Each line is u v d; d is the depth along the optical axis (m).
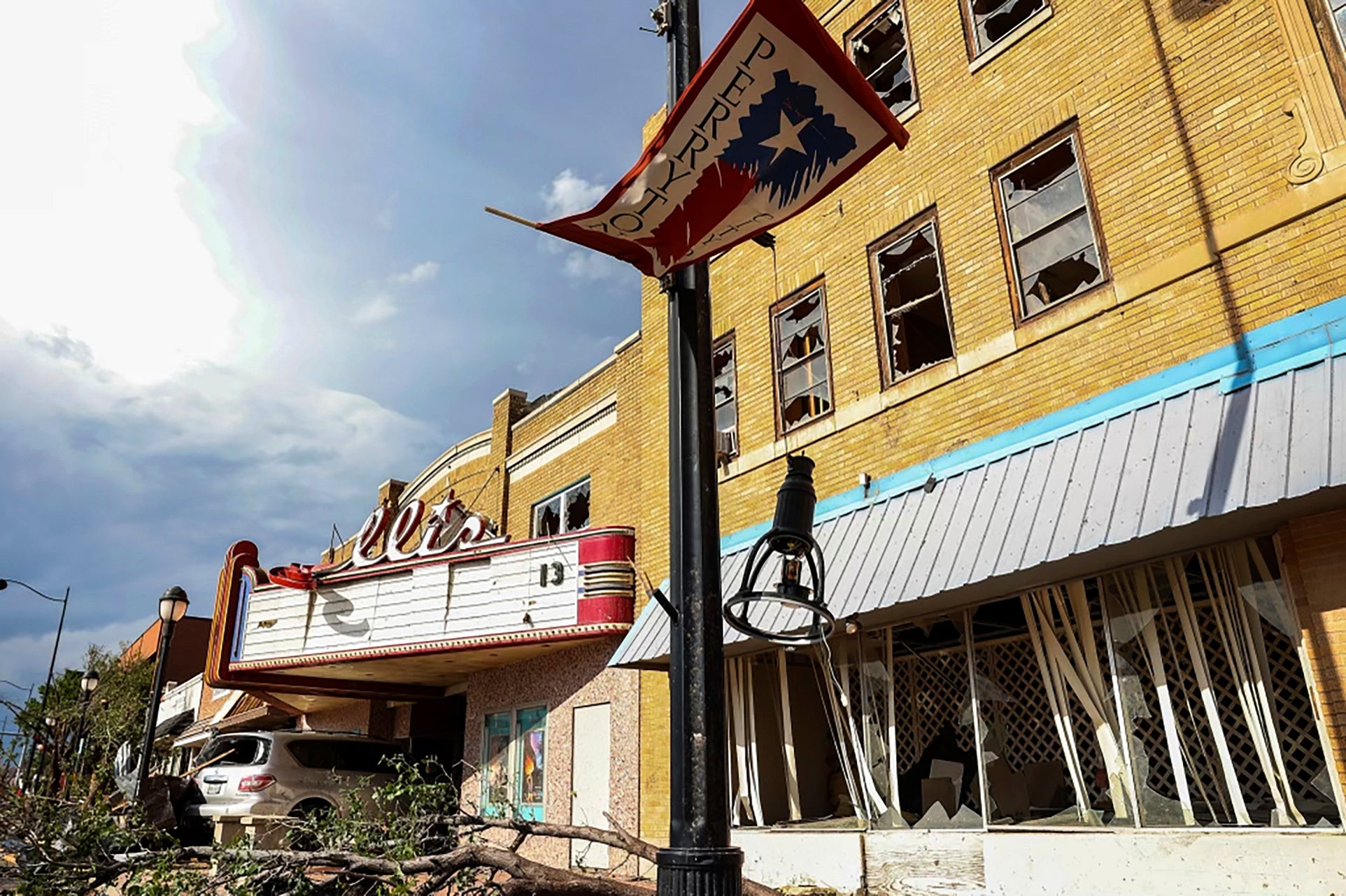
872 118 4.77
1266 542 6.64
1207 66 7.78
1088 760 7.86
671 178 4.76
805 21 4.41
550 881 6.11
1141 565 7.23
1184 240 7.64
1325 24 7.11
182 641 42.69
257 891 6.23
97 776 7.36
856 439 10.08
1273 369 6.63
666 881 3.64
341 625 16.22
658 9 5.15
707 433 4.32
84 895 6.38
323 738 14.58
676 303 4.65
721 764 3.79
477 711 16.56
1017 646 8.64
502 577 14.47
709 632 3.94
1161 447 6.87
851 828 8.83
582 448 16.31
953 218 9.67
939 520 8.40
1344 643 5.97
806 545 4.18
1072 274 9.28
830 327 10.79
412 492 24.34
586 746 13.57
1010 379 8.68
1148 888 6.59
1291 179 7.03
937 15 10.41
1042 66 9.15
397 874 5.91
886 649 9.02
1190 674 7.07
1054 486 7.48
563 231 4.93
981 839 7.69
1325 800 6.46
